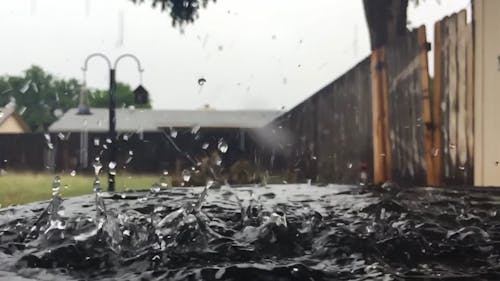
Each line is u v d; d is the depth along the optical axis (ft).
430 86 15.61
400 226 3.95
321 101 20.75
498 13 12.14
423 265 3.04
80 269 2.95
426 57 15.29
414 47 15.79
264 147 23.31
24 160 40.27
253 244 3.42
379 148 17.57
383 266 2.99
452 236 3.68
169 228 3.57
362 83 18.62
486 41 12.62
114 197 5.40
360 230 3.81
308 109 21.44
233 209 4.62
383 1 21.33
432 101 15.52
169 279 2.68
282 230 3.64
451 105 14.07
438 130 14.66
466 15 13.42
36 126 56.39
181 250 3.23
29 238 3.64
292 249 3.38
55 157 38.75
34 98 38.40
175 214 3.78
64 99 40.60
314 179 21.13
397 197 5.56
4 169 40.22
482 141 12.82
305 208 4.70
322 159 20.83
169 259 3.09
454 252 3.34
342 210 4.68
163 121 73.51
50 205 4.10
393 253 3.32
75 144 38.40
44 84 37.55
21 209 4.70
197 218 3.72
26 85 12.73
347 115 19.43
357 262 3.09
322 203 5.08
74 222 3.77
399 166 16.61
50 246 3.39
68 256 3.13
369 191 6.07
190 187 6.35
